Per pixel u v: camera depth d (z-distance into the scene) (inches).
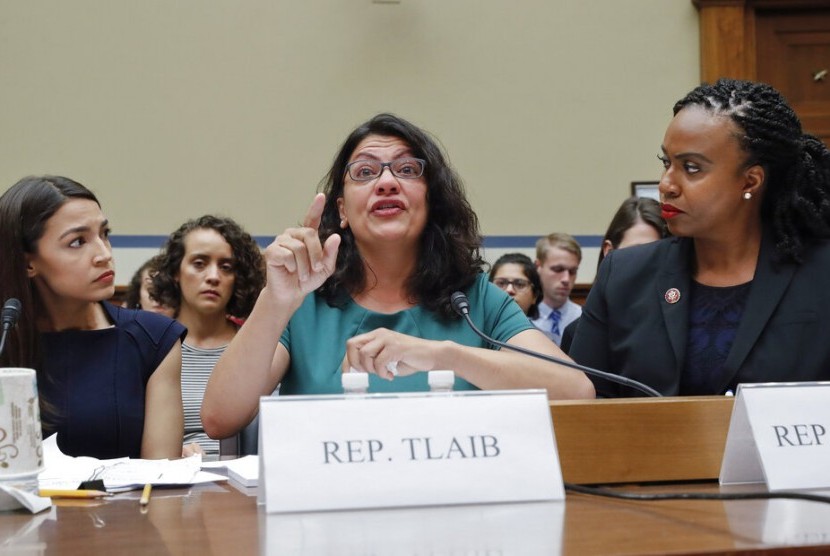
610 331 64.1
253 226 179.5
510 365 56.5
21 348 64.4
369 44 182.4
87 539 32.7
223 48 179.8
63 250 65.2
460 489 37.4
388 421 38.2
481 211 183.2
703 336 60.1
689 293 61.5
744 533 31.4
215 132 179.3
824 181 59.6
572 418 42.1
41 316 68.3
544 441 39.0
